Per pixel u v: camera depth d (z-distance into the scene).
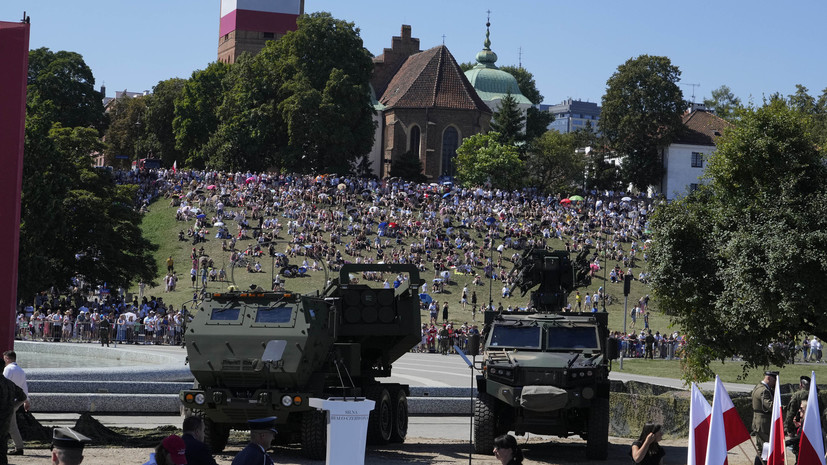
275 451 23.28
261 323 21.83
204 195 108.75
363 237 98.00
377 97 167.00
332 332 23.06
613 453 24.28
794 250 26.53
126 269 72.38
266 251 94.50
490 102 174.38
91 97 139.12
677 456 23.77
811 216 27.73
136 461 19.88
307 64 132.00
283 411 21.62
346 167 131.00
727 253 28.19
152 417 29.47
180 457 11.69
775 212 28.11
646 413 27.55
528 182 146.75
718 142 30.91
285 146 129.62
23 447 20.81
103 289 77.12
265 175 113.25
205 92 143.75
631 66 146.38
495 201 114.19
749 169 29.59
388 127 153.75
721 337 29.80
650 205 114.31
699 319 29.73
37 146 64.56
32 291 63.91
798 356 64.56
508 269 93.88
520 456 12.76
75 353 48.56
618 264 97.56
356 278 89.44
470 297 87.31
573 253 99.94
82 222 69.25
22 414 22.73
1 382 17.89
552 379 22.88
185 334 21.97
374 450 23.52
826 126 92.19
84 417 23.55
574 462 22.78
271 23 177.00
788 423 20.88
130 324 61.22
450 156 151.00
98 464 19.34
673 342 65.88
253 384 21.89
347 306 25.06
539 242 100.75
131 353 44.81
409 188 115.19
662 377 50.50
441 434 27.97
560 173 147.25
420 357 60.16
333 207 106.12
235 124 130.50
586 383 22.88
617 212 115.50
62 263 69.81
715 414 14.96
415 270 25.91
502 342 24.52
